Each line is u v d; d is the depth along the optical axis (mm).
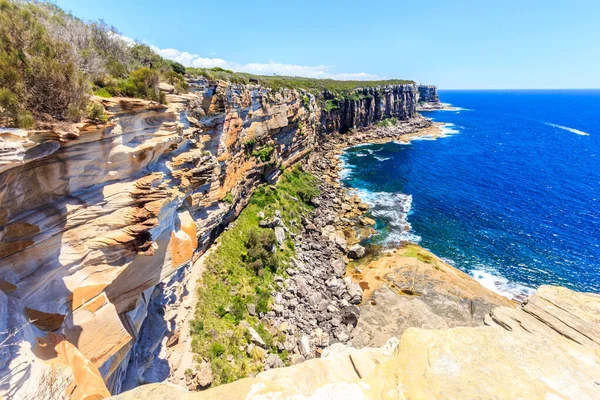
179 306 25141
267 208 47875
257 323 29656
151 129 17047
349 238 51625
